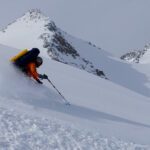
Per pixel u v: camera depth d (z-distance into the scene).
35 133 9.28
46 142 9.02
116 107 17.22
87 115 13.12
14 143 8.43
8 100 11.49
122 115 15.35
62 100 13.81
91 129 11.19
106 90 23.56
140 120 15.53
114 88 27.36
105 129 11.92
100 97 19.16
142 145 11.03
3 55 21.84
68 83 20.64
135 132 12.82
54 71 23.92
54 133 9.66
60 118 11.46
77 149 9.22
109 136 11.00
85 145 9.59
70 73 27.03
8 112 10.03
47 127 9.89
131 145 10.67
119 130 12.41
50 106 12.50
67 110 12.80
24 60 13.48
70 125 10.77
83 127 11.11
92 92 20.27
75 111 13.05
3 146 8.14
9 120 9.52
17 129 9.18
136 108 19.41
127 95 25.36
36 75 13.45
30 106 11.66
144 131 13.35
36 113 11.05
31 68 13.39
